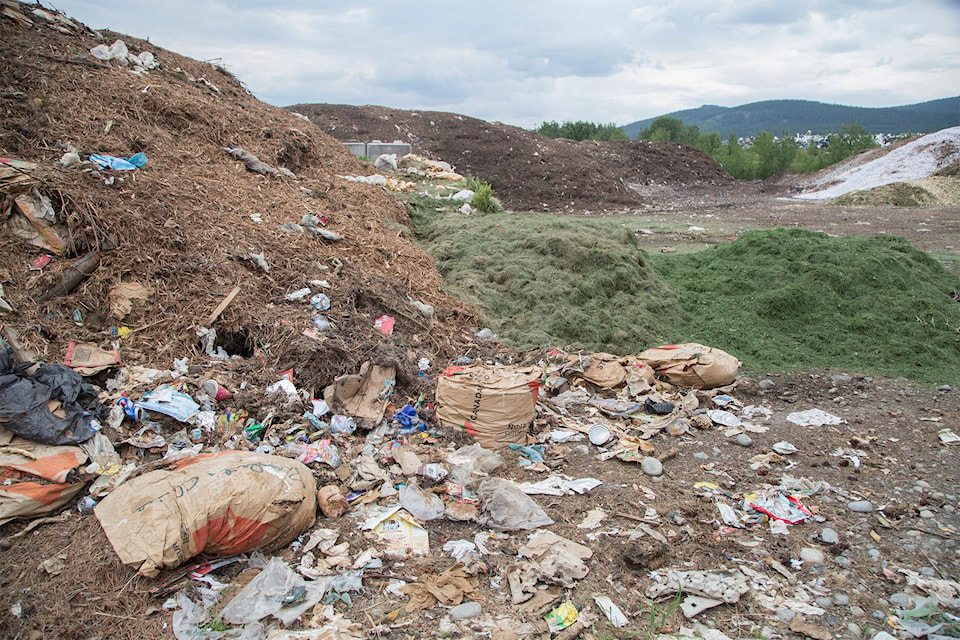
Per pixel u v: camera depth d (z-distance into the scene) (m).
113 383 4.45
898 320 7.46
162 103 8.09
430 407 5.13
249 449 4.25
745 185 30.44
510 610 3.16
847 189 25.84
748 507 4.09
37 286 4.81
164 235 5.74
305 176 9.27
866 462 4.70
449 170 15.88
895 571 3.51
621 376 5.92
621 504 4.11
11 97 6.76
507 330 7.09
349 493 4.03
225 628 2.93
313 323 5.55
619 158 30.45
